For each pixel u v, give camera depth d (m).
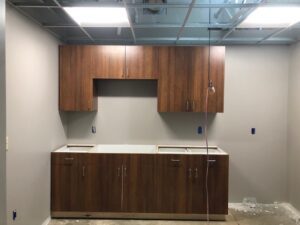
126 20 3.14
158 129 4.41
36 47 3.23
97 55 3.96
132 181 3.80
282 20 3.07
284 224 3.69
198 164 3.78
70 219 3.81
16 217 2.78
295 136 4.09
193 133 4.39
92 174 3.80
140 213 3.83
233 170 4.39
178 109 3.97
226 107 4.36
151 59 3.95
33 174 3.20
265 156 4.38
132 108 4.40
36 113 3.26
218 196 3.79
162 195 3.80
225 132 4.38
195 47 3.93
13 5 2.61
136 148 4.38
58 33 3.91
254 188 4.39
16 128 2.76
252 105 4.36
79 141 4.40
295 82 4.11
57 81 3.96
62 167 3.79
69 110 4.03
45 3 2.62
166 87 3.97
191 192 3.80
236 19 3.14
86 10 2.79
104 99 4.39
